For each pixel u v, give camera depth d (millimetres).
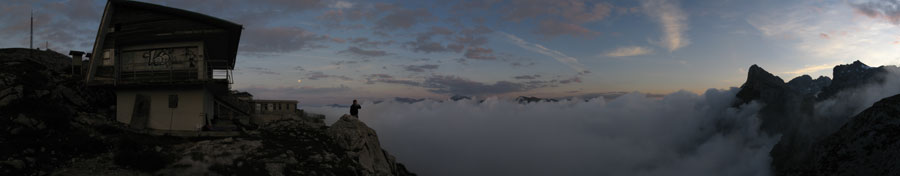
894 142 125562
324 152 23969
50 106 20438
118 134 21266
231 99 32188
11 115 18312
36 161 15188
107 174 15281
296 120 32406
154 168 16562
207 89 26031
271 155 20547
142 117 24578
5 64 23922
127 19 25391
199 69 25031
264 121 32344
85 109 24656
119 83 24141
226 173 17312
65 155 16625
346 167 22594
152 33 24922
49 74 25484
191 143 21641
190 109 24766
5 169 13836
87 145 17703
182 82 23781
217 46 28078
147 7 24812
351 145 27422
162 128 24734
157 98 25266
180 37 25000
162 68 25266
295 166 20000
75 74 28125
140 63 25500
